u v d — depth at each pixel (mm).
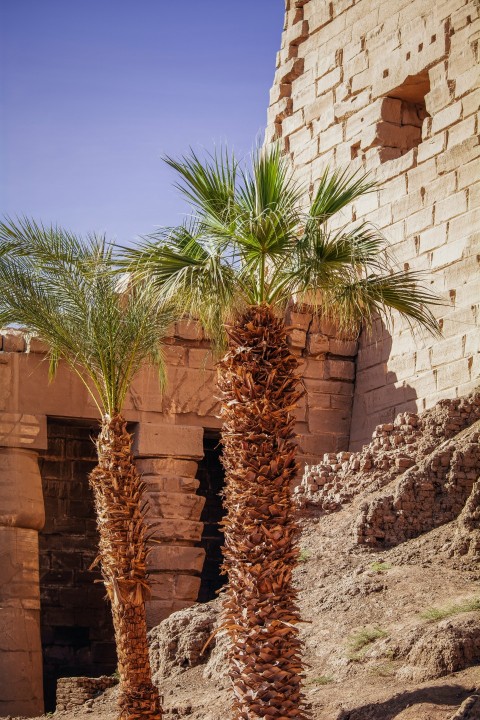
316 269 13133
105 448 15727
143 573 15398
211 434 22812
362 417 23078
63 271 16344
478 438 18312
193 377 22062
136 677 15023
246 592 12391
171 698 16391
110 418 15906
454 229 21219
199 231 13242
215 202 13109
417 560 16859
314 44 26562
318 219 13375
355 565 17438
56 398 20938
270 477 12500
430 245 21719
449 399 19656
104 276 16234
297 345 23156
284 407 12625
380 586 16109
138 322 16281
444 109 22125
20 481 20234
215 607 18703
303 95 26641
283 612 12383
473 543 16531
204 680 16812
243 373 12562
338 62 25547
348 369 23562
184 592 21000
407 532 18000
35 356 20875
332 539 18703
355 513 19047
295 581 17641
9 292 16375
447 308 21000
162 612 20797
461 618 13930
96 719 16547
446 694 12406
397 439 19969
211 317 13742
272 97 27656
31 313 16359
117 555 15297
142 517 15633
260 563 12359
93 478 15703
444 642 13430
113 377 16047
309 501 20266
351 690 13609
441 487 18234
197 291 13352
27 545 20141
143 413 21672
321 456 23047
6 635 19297
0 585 19641
